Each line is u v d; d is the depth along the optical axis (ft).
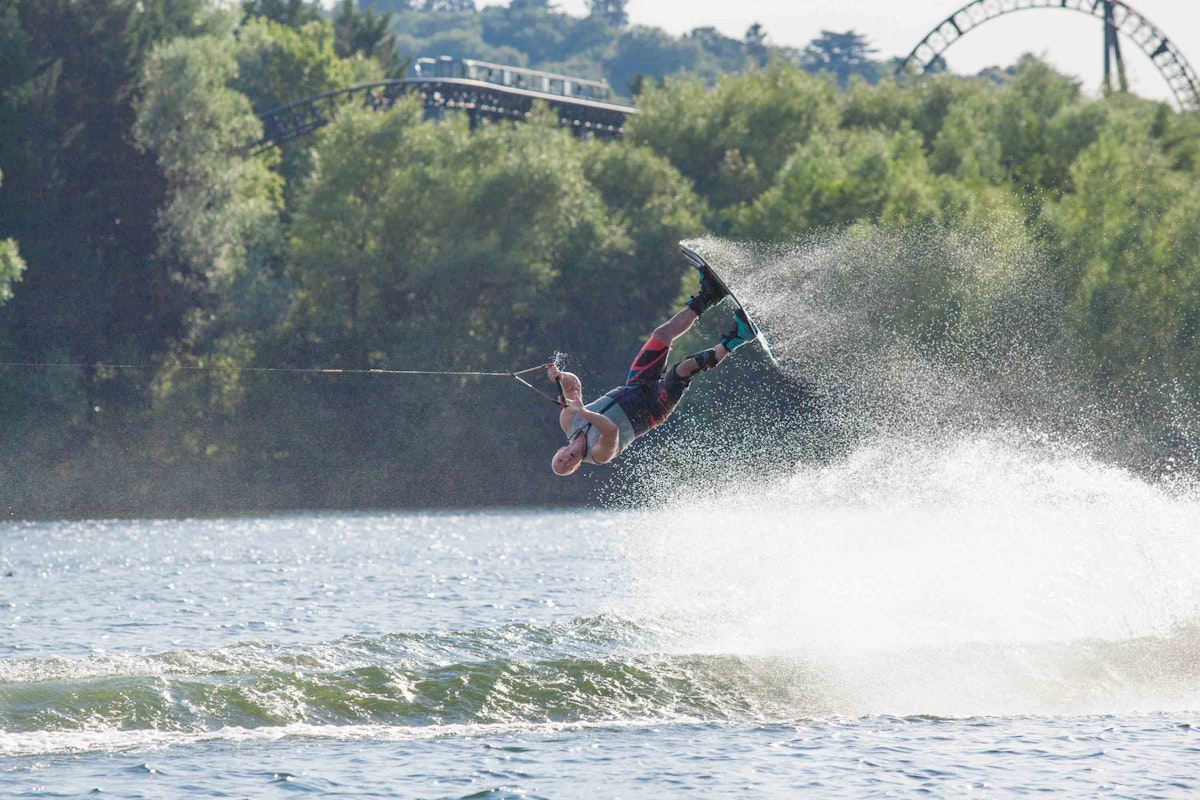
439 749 158.92
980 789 140.77
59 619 275.39
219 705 173.27
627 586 335.47
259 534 592.60
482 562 423.23
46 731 162.61
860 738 166.09
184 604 304.71
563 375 154.40
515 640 214.90
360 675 185.16
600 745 161.68
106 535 588.09
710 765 151.33
